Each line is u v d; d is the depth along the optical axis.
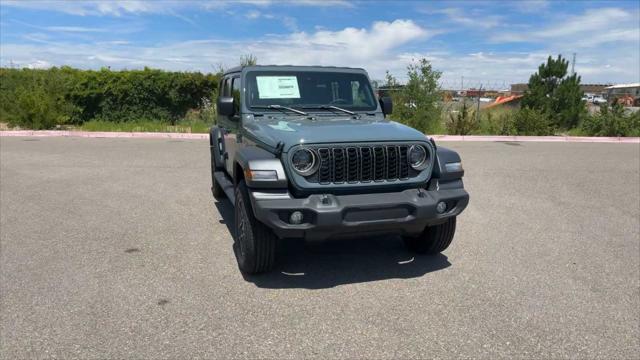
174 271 4.85
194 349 3.44
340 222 4.14
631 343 3.55
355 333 3.68
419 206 4.32
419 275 4.81
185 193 8.14
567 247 5.63
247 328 3.74
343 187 4.33
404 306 4.13
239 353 3.40
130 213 6.92
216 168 7.36
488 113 18.89
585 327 3.78
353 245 5.68
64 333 3.64
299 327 3.76
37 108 17.38
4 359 3.29
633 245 5.71
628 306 4.14
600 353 3.42
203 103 19.28
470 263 5.12
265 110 5.49
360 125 4.82
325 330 3.72
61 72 19.00
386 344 3.53
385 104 5.93
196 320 3.86
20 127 18.02
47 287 4.43
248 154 4.49
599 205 7.58
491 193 8.34
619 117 18.06
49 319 3.84
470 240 5.86
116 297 4.24
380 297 4.31
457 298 4.29
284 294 4.36
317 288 4.50
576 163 11.59
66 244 5.59
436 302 4.20
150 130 17.50
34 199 7.63
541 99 19.27
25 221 6.47
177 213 6.95
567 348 3.48
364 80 6.00
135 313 3.96
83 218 6.64
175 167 10.54
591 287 4.52
